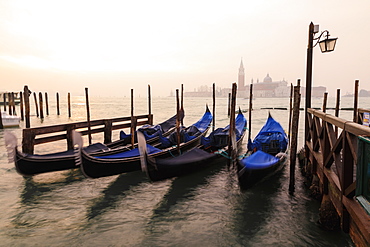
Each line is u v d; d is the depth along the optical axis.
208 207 6.45
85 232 5.29
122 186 7.81
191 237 5.13
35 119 27.59
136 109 51.72
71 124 10.50
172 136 10.16
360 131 2.97
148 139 11.02
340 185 4.09
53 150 12.62
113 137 17.00
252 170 6.69
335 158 4.37
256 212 6.14
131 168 8.05
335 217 5.10
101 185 7.86
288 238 5.04
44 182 8.03
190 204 6.63
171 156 9.32
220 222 5.71
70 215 6.00
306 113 8.23
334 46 7.48
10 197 6.91
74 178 8.41
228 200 6.85
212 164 8.98
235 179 8.47
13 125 20.64
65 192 7.31
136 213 6.14
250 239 5.05
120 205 6.57
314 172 6.79
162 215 6.04
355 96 9.34
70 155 8.07
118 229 5.42
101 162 7.27
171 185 7.95
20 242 4.91
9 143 7.09
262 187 7.61
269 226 5.50
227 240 5.03
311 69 8.02
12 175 8.54
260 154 7.54
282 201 6.66
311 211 6.09
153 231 5.35
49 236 5.12
